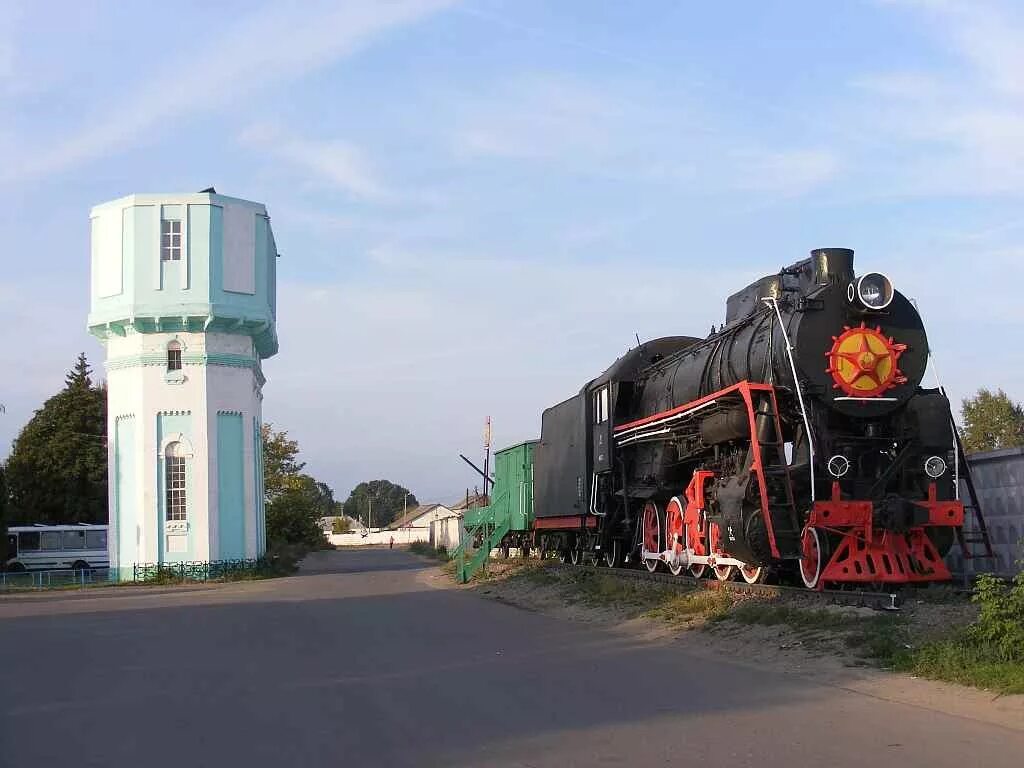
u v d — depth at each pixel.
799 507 14.47
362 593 25.95
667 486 19.45
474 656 12.81
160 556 33.91
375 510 194.38
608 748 7.52
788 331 15.02
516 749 7.59
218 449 34.88
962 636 10.20
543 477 30.23
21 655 14.16
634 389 22.58
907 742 7.39
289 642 14.85
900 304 15.06
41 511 52.50
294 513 73.00
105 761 7.61
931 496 14.22
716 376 17.62
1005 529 15.25
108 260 35.16
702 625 14.19
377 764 7.26
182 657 13.41
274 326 38.59
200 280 34.50
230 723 8.87
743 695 9.44
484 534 38.06
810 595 13.80
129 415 34.78
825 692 9.41
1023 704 8.43
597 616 17.38
